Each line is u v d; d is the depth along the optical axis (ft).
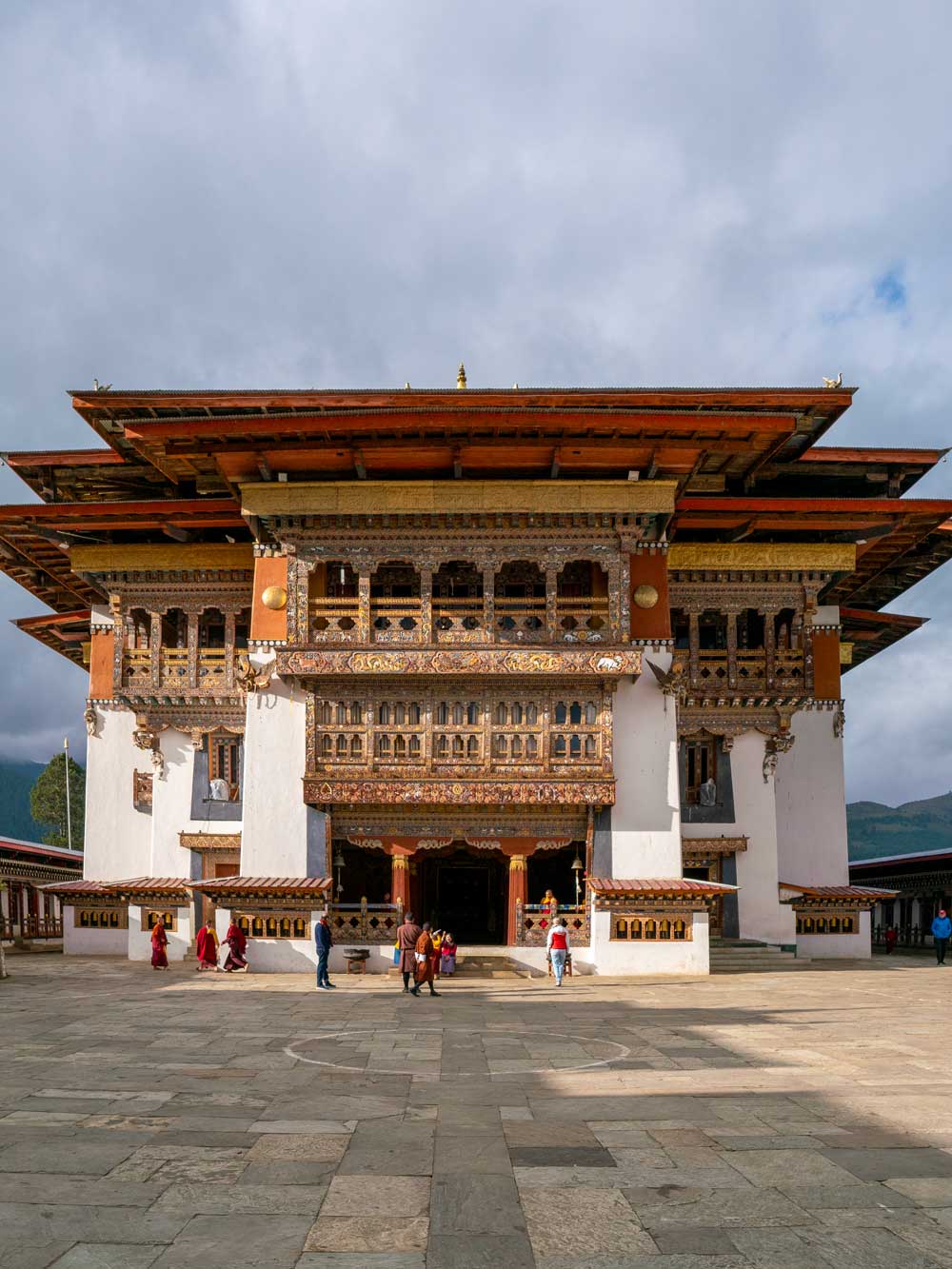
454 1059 50.62
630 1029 61.11
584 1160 31.76
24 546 125.80
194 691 115.14
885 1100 40.37
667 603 102.73
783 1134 35.01
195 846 113.91
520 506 100.48
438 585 111.65
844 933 118.73
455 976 95.30
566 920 98.99
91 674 124.67
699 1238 25.18
